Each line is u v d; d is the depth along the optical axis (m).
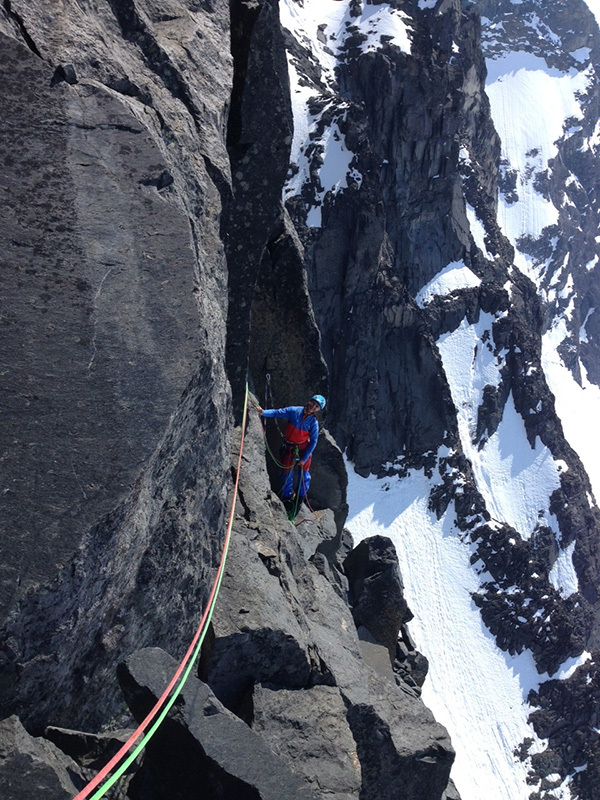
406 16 158.38
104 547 5.94
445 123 147.75
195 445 7.70
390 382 146.38
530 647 139.62
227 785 6.05
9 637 5.55
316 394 17.16
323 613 11.92
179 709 6.23
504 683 135.25
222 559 8.64
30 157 6.87
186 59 9.94
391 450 148.00
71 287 6.53
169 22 10.38
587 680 137.50
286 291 16.08
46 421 5.93
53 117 7.09
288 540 11.95
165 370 6.55
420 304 156.50
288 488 15.02
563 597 151.88
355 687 10.34
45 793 5.27
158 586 7.35
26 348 6.15
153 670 6.25
